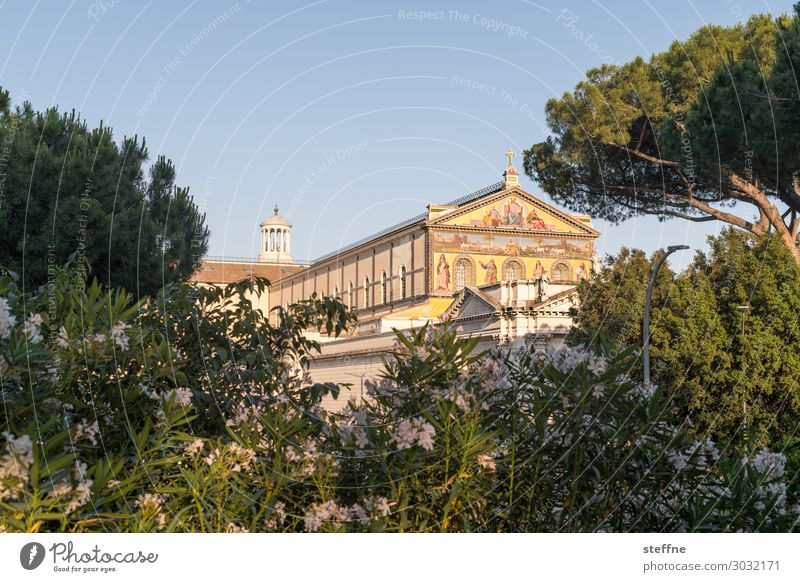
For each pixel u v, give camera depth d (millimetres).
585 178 25469
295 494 3457
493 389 3518
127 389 3436
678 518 3537
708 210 22969
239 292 4840
